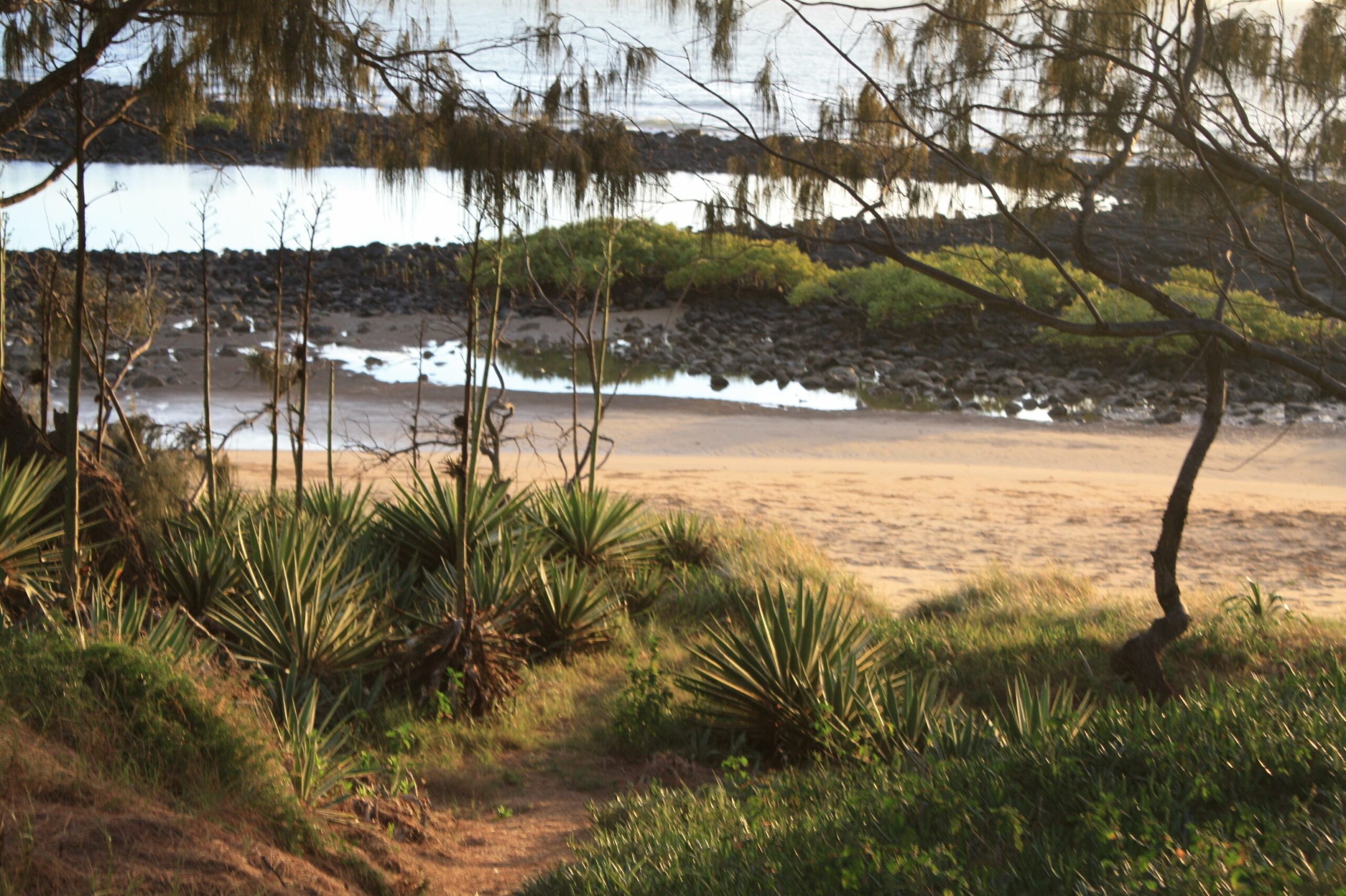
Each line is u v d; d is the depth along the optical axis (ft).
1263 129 24.84
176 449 37.50
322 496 38.42
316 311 119.44
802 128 21.97
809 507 57.57
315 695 22.71
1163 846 11.34
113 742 14.39
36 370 32.17
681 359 104.73
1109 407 91.04
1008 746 16.94
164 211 156.97
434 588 32.55
